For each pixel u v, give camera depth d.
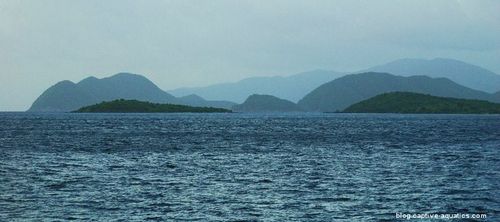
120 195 39.53
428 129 150.25
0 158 65.06
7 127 153.00
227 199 38.12
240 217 32.66
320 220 31.88
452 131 138.38
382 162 62.00
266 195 39.72
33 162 60.88
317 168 56.12
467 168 55.66
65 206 35.56
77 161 62.56
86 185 44.16
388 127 164.50
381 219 32.09
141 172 52.75
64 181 46.25
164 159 65.31
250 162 62.12
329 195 39.69
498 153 73.38
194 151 76.81
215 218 32.41
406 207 35.28
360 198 38.47
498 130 143.62
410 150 79.00
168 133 125.44
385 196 39.22
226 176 49.88
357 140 102.25
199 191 41.41
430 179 47.66
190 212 33.97
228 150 78.69
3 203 36.41
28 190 41.47
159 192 40.88
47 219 32.00
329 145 89.19
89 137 108.31
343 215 33.09
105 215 33.06
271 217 32.62
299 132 132.88
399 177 49.06
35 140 97.81
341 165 58.91
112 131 133.62
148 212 33.94
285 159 65.56
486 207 35.19
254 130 142.75
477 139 104.88
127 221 31.62
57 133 122.75
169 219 32.16
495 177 48.81
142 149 80.00
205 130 141.12
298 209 34.81
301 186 43.91
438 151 77.00
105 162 61.66
